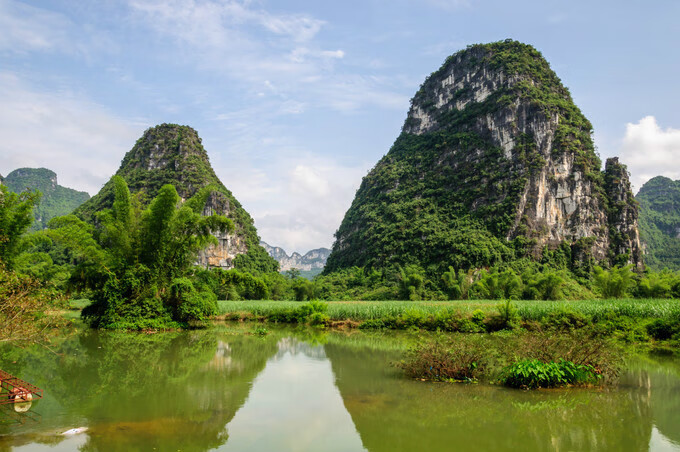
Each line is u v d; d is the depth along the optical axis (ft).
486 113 298.15
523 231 243.19
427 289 211.00
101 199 282.56
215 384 43.52
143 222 96.78
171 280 98.78
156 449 26.23
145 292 94.17
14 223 81.00
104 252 92.43
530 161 260.42
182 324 97.50
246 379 45.83
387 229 285.23
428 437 28.35
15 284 39.83
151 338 80.38
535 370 39.17
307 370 50.70
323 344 74.90
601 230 254.27
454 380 43.21
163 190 92.27
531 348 42.01
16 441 27.25
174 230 98.32
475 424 30.86
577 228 250.57
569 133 268.82
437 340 47.14
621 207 265.54
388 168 348.38
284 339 82.02
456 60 355.15
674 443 27.12
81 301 166.91
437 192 292.40
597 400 36.50
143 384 43.21
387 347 71.05
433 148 326.03
